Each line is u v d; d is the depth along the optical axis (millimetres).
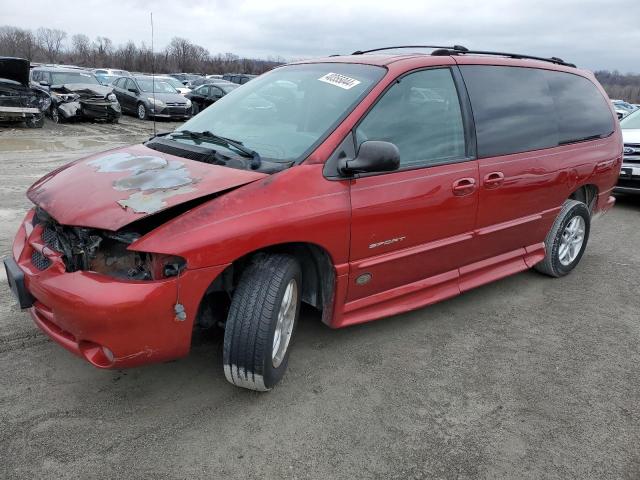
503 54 4488
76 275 2518
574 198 5199
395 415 2922
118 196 2641
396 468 2535
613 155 5250
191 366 3242
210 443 2613
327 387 3131
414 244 3475
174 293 2482
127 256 2590
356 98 3285
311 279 3250
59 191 2879
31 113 15258
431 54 3832
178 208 2598
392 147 2898
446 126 3670
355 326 3902
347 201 3027
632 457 2705
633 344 3895
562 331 4039
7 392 2887
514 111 4172
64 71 18531
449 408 3016
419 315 4164
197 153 3123
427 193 3424
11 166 9586
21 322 3607
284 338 3033
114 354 2482
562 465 2625
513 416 2979
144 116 19266
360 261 3197
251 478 2416
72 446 2529
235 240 2580
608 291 4875
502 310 4352
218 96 20531
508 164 3994
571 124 4766
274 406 2922
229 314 2773
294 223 2785
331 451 2615
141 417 2764
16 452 2465
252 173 2859
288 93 3619
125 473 2393
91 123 17906
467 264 4020
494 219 4004
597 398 3195
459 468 2562
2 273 4348
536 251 4684
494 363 3523
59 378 3039
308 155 3006
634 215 8023
